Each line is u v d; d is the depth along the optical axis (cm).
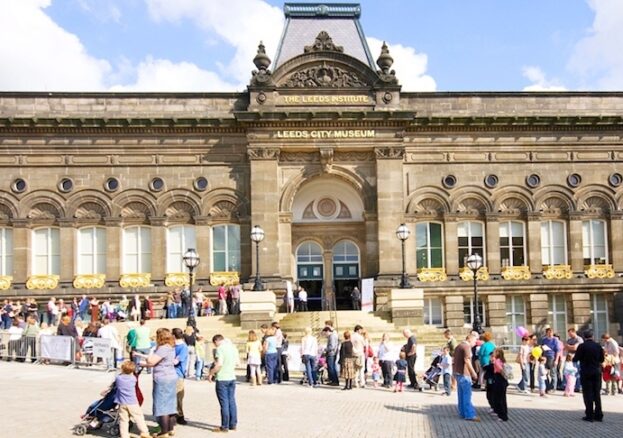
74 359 2989
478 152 4619
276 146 4450
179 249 4516
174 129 4509
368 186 4503
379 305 4347
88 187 4481
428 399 2409
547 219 4647
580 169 4659
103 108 4534
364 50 4866
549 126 4638
